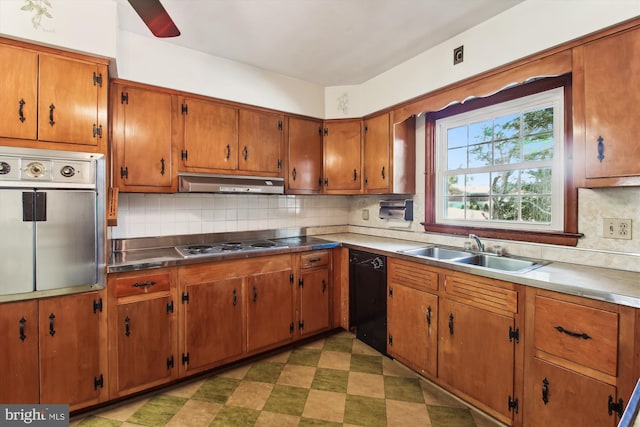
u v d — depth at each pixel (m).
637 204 1.60
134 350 1.87
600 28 1.46
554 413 1.41
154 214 2.47
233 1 1.74
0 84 1.53
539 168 2.09
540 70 1.71
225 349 2.20
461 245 2.44
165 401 1.88
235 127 2.54
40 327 1.61
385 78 2.70
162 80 2.19
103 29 1.73
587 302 1.30
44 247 1.60
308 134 2.96
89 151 1.74
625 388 1.20
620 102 1.42
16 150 1.52
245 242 2.81
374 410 1.79
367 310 2.56
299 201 3.28
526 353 1.51
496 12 1.85
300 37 2.14
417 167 2.84
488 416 1.73
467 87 2.08
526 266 1.88
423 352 2.05
